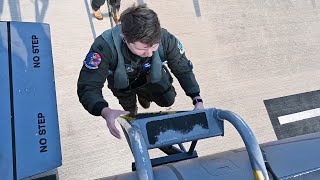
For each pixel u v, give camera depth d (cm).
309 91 626
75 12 549
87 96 221
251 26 647
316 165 177
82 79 228
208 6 634
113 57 231
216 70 589
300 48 662
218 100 568
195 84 266
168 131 184
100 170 465
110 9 556
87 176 457
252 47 629
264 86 604
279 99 600
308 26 691
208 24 620
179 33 597
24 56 324
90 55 227
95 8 525
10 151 280
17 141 285
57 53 514
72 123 478
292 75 632
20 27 336
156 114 214
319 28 700
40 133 297
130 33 194
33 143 291
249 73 606
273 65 629
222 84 582
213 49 603
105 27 558
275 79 618
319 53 674
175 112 210
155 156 489
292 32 671
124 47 228
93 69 226
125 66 240
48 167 289
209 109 193
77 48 528
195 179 171
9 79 307
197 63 584
